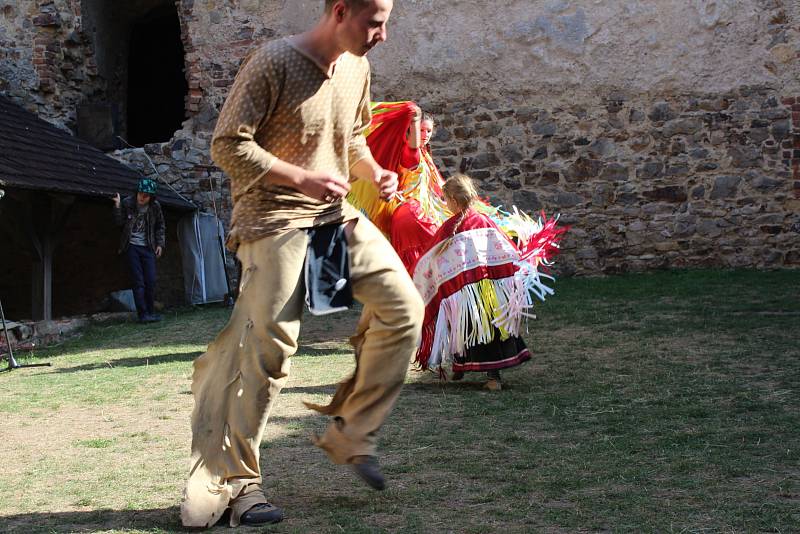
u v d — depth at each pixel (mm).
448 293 5195
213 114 13570
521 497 3012
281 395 5211
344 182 2666
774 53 11820
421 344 5316
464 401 4867
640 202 12281
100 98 15227
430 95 12883
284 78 2623
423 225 5746
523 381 5414
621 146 12328
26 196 9383
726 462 3387
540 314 8445
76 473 3572
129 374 6371
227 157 2619
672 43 12109
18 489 3332
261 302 2689
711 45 12000
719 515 2734
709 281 10453
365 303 2744
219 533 2701
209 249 12812
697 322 7441
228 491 2795
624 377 5371
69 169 10516
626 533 2590
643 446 3691
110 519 2889
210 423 2797
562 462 3486
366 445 2789
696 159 12109
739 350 6105
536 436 3979
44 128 12586
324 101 2693
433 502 2986
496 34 12648
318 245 2723
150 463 3713
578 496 3002
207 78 13594
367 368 2764
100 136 13953
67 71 14398
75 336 9164
